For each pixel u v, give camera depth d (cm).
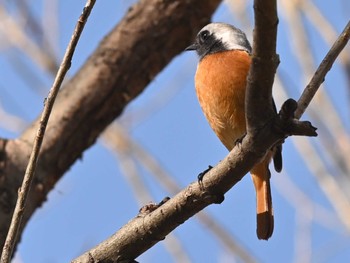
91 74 1046
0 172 953
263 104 592
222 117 978
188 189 648
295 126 593
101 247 675
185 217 655
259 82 584
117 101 1049
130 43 1058
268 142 606
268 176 928
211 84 970
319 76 677
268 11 552
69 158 1022
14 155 970
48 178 998
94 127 1035
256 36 570
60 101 1030
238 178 636
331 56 680
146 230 661
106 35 1074
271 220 922
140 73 1062
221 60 970
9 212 935
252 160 620
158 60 1071
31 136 999
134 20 1064
